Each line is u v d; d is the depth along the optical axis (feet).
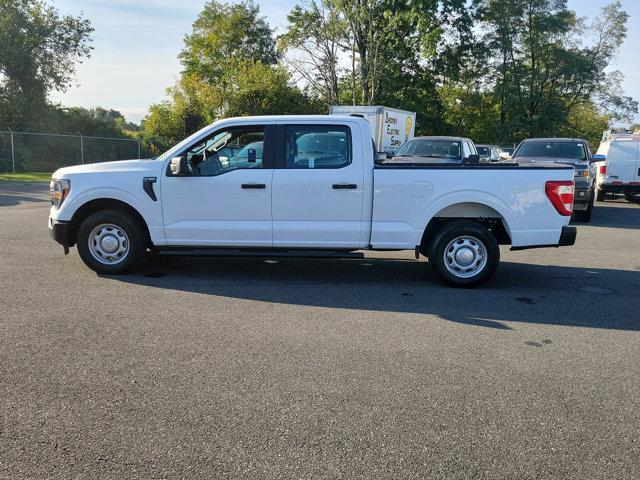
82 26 123.13
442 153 44.19
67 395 12.25
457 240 22.53
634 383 13.71
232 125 22.63
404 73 134.62
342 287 22.56
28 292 20.22
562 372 14.28
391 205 22.21
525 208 22.26
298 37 120.47
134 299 19.81
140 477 9.37
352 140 22.24
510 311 19.66
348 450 10.36
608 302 21.20
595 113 184.96
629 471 9.98
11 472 9.43
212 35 181.88
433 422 11.50
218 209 22.48
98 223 22.77
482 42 144.25
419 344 16.02
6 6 115.24
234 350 15.15
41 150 94.68
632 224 46.57
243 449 10.30
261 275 24.26
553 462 10.18
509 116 150.30
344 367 14.17
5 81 116.16
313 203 22.25
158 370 13.69
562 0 142.61
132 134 135.03
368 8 116.16
